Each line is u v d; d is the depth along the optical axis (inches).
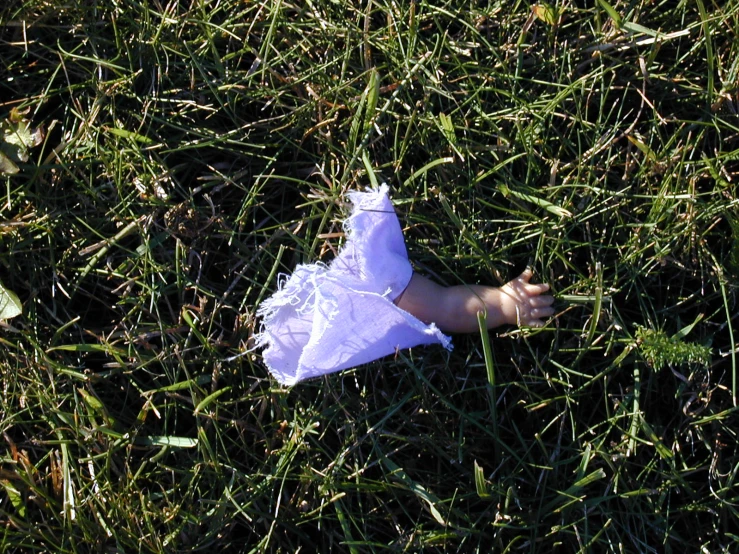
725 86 15.2
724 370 15.0
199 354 15.1
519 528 14.5
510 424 15.2
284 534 14.9
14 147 15.0
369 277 14.0
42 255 15.3
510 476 14.8
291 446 14.7
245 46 15.5
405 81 15.3
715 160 15.1
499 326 15.1
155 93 15.5
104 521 14.4
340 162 15.4
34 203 15.3
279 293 13.9
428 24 15.8
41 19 15.5
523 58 15.7
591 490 15.0
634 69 15.5
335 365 14.1
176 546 14.5
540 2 15.3
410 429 15.1
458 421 15.1
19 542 14.4
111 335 14.9
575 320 15.2
